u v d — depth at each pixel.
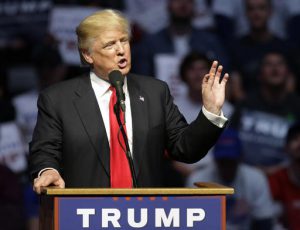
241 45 23.06
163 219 8.85
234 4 23.19
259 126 22.78
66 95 10.45
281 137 22.69
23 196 21.52
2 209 21.22
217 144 21.70
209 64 22.44
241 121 22.78
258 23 23.06
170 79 22.55
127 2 22.69
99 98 10.44
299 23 23.19
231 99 22.88
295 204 22.22
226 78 9.91
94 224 8.73
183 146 10.20
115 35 10.24
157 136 10.38
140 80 10.80
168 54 22.62
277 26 23.27
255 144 22.72
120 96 10.01
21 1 22.33
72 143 10.16
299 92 23.03
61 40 22.47
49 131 10.29
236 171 21.86
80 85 10.54
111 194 8.76
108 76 10.18
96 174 10.08
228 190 8.92
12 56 22.33
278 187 22.31
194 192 8.90
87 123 10.21
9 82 22.27
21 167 21.95
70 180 10.12
